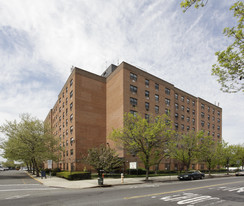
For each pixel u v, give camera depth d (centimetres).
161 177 2580
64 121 3984
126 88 3253
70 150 3384
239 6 719
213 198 1035
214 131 5631
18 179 2503
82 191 1328
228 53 822
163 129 2305
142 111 3434
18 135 2916
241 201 957
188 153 2909
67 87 3888
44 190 1396
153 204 885
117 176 2533
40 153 2939
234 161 4294
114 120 3347
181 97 4653
